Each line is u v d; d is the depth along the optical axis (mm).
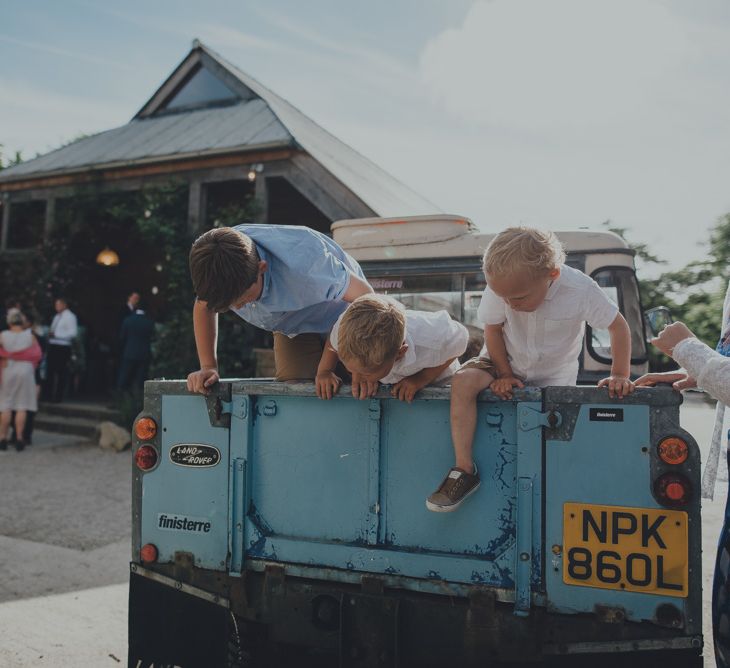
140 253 15055
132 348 11055
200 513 2578
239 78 13125
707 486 2453
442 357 2473
